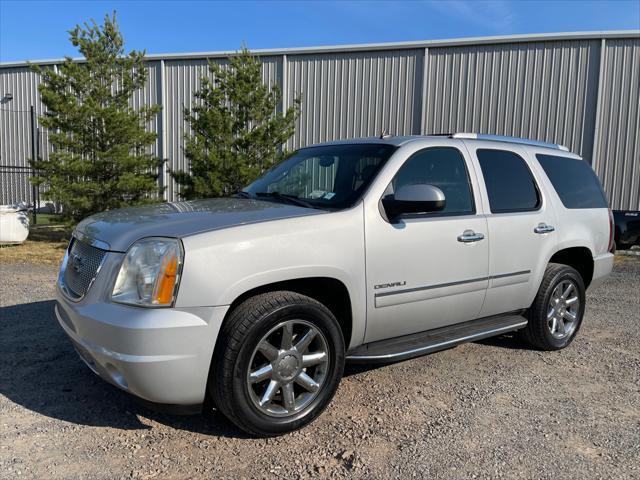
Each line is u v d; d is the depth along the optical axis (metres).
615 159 13.62
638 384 4.36
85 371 4.34
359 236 3.61
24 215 12.48
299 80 15.62
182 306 2.99
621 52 13.35
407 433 3.45
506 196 4.66
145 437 3.35
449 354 5.02
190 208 3.81
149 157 12.48
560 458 3.18
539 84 13.91
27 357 4.62
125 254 3.13
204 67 16.39
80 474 2.93
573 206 5.27
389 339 3.99
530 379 4.43
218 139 11.51
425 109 14.71
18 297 6.84
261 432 3.27
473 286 4.28
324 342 3.47
